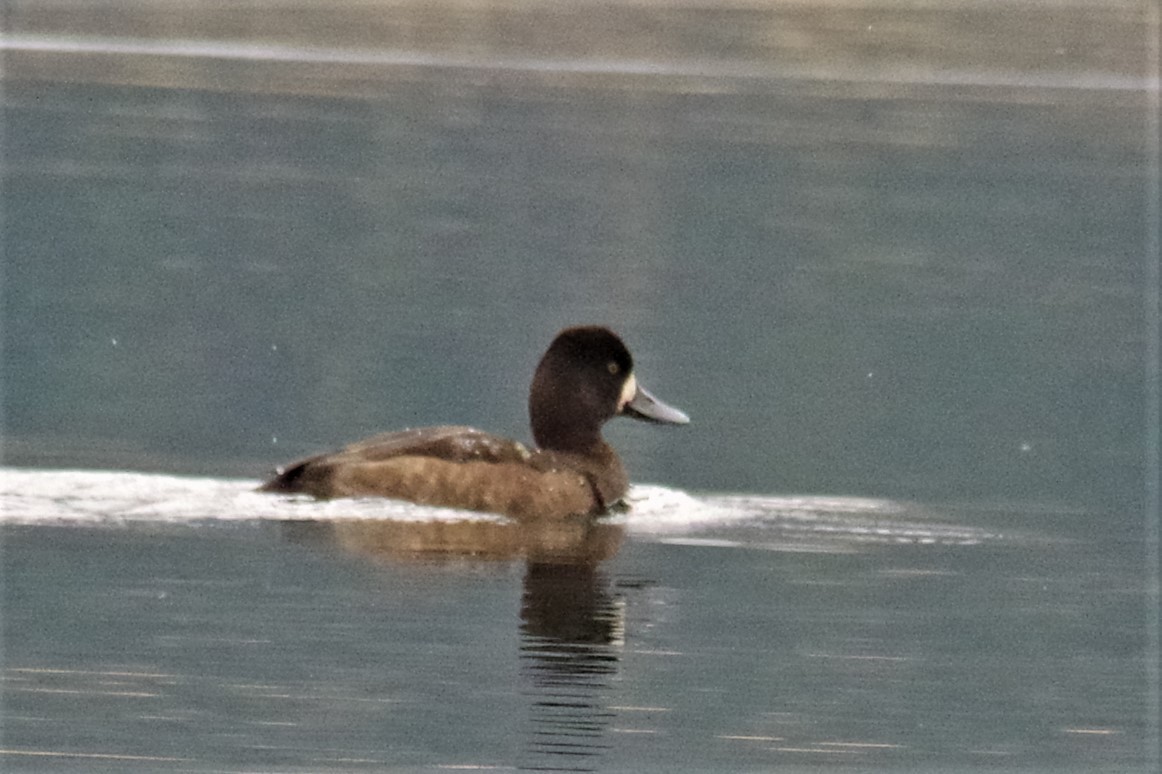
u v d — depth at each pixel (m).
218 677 9.12
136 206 27.64
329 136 34.84
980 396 18.08
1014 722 8.98
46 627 9.82
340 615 10.14
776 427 16.47
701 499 13.55
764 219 28.31
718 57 48.44
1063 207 29.84
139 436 14.85
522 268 24.12
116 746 8.37
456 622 10.09
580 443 13.27
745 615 10.45
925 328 21.27
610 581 11.06
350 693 9.01
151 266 23.61
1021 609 10.80
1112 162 34.16
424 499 12.44
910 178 32.16
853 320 21.59
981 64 47.97
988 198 30.48
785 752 8.51
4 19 49.56
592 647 9.78
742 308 22.09
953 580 11.34
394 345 19.36
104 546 11.30
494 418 16.47
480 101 40.09
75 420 15.43
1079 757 8.66
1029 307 22.58
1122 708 9.21
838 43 50.25
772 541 12.23
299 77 42.53
